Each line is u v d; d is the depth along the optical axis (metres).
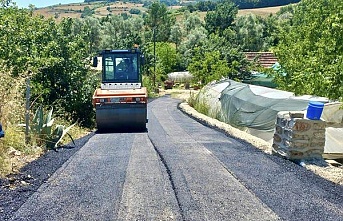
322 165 9.52
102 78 16.34
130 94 15.41
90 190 7.01
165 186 7.27
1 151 8.61
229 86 24.83
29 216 5.76
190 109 28.84
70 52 17.56
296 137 9.90
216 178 7.84
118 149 11.13
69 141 12.77
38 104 15.68
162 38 90.12
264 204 6.42
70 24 18.64
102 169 8.52
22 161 9.12
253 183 7.59
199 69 51.97
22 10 17.92
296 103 14.91
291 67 24.05
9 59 14.77
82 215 5.84
